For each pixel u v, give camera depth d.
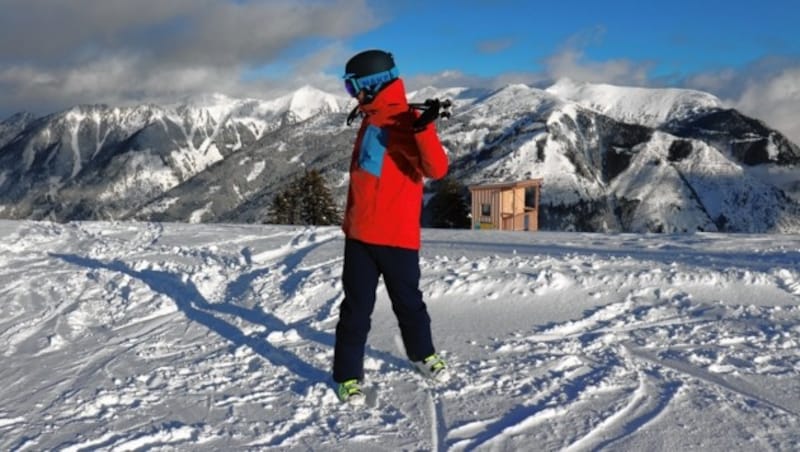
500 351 3.66
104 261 7.14
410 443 2.53
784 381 3.06
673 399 2.85
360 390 2.96
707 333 3.88
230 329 4.30
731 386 3.01
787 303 4.54
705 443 2.43
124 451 2.49
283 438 2.60
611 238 7.93
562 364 3.36
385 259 3.05
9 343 4.13
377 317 4.39
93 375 3.42
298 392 3.11
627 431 2.56
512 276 5.04
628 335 3.93
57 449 2.50
